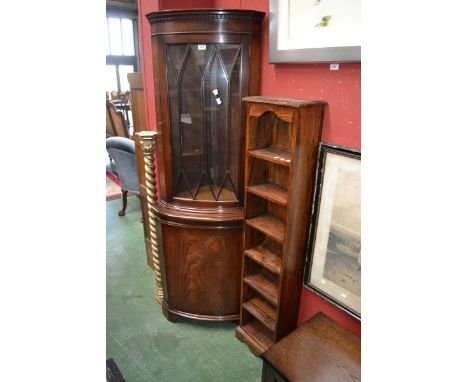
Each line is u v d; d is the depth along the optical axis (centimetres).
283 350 117
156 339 168
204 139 148
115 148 274
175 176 155
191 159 152
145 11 169
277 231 135
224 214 151
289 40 122
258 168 139
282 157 123
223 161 150
